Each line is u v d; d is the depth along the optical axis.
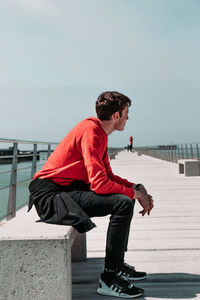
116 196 1.69
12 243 1.46
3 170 3.59
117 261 1.75
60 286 1.45
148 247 2.73
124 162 17.55
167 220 3.79
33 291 1.46
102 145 1.77
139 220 3.83
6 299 1.46
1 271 1.47
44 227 1.62
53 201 1.68
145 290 1.85
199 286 1.89
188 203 4.91
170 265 2.28
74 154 1.73
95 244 2.88
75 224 1.61
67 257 1.46
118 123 1.86
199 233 3.17
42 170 1.80
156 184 7.37
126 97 1.86
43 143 5.27
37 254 1.46
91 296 1.78
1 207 3.57
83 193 1.73
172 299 1.72
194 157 11.28
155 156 23.55
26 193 4.50
